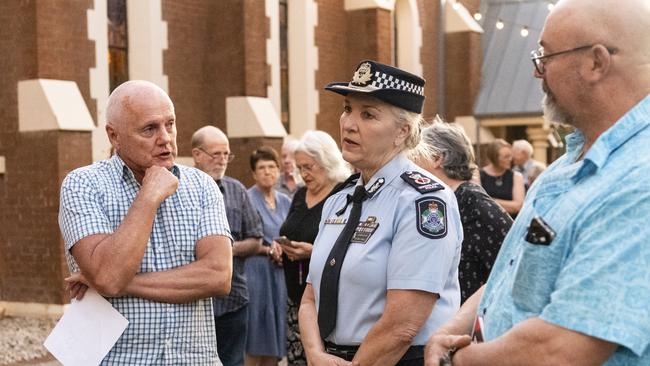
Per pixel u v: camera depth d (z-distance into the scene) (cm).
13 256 1168
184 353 338
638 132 214
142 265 334
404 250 325
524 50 2450
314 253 356
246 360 720
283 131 1555
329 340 345
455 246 335
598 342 200
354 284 334
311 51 1850
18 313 1167
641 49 215
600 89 217
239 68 1526
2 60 1165
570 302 203
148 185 329
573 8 219
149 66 1410
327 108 1898
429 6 2339
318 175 589
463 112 2383
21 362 910
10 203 1166
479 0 2541
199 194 353
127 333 329
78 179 341
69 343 328
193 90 1505
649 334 197
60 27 1175
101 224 331
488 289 248
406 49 2264
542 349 206
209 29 1536
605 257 201
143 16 1403
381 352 321
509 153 1027
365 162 344
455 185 462
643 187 201
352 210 347
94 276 320
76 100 1163
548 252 216
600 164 213
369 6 1955
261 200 764
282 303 723
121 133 339
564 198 219
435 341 238
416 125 348
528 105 2311
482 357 218
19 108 1152
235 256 632
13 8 1153
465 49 2370
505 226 444
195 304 342
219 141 637
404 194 334
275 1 1708
